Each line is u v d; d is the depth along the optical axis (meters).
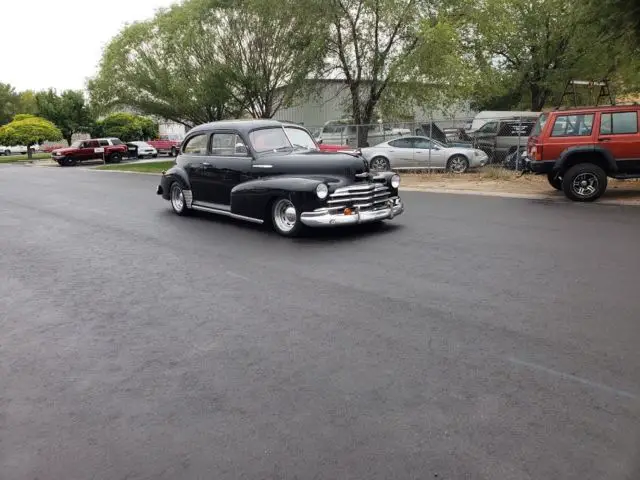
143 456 2.89
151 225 10.11
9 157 54.72
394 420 3.12
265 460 2.80
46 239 9.10
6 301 5.71
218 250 7.73
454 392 3.40
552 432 2.94
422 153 18.61
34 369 4.02
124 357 4.17
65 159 35.72
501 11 22.30
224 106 26.64
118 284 6.19
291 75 23.73
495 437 2.91
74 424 3.24
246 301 5.37
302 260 6.93
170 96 26.67
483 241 7.70
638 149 10.70
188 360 4.06
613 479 2.54
